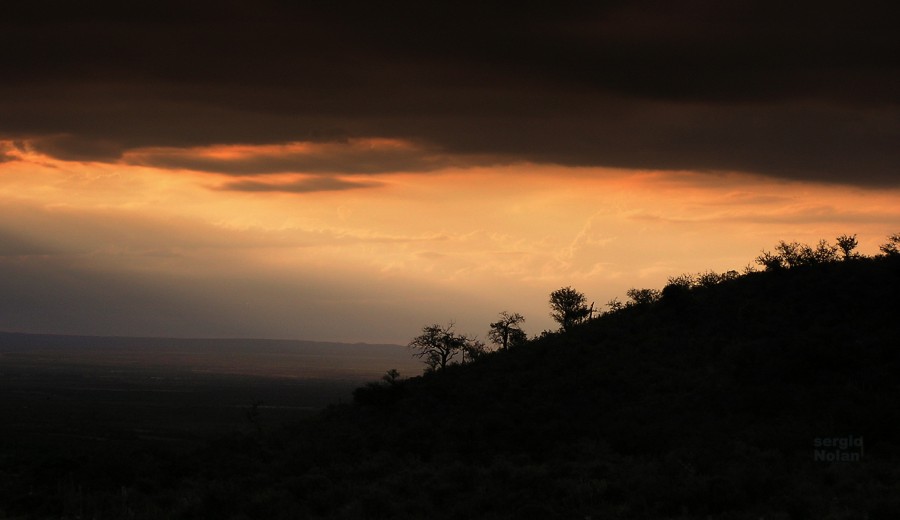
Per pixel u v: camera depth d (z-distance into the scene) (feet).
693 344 222.89
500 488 140.15
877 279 226.58
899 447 151.53
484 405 216.33
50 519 145.28
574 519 119.85
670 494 125.39
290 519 131.54
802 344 195.62
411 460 176.14
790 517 114.01
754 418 178.60
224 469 190.29
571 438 183.42
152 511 143.84
